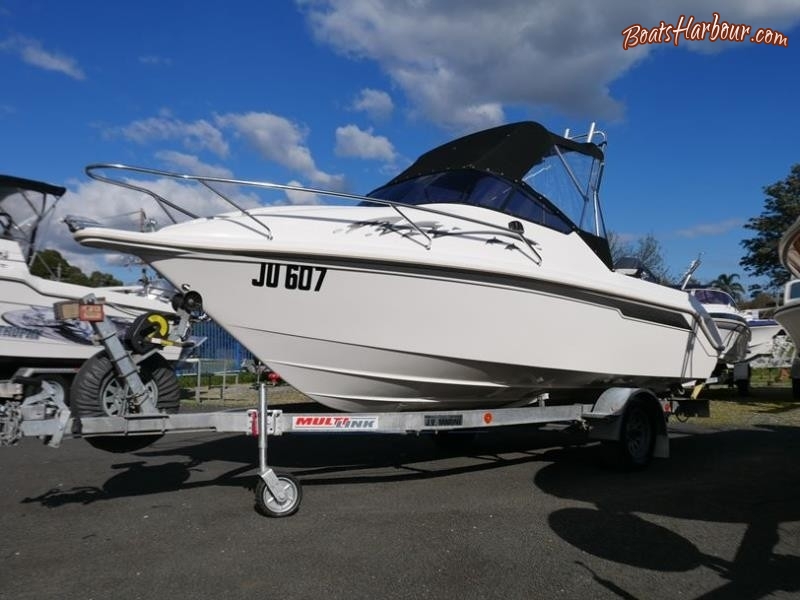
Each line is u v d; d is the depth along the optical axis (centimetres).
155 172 421
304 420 447
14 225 892
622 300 606
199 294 443
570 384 608
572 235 601
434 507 452
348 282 460
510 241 528
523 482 536
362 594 299
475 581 314
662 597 296
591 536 384
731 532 392
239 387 1570
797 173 3391
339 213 489
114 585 310
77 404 434
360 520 417
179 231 438
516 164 584
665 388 752
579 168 660
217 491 498
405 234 484
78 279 1360
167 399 477
